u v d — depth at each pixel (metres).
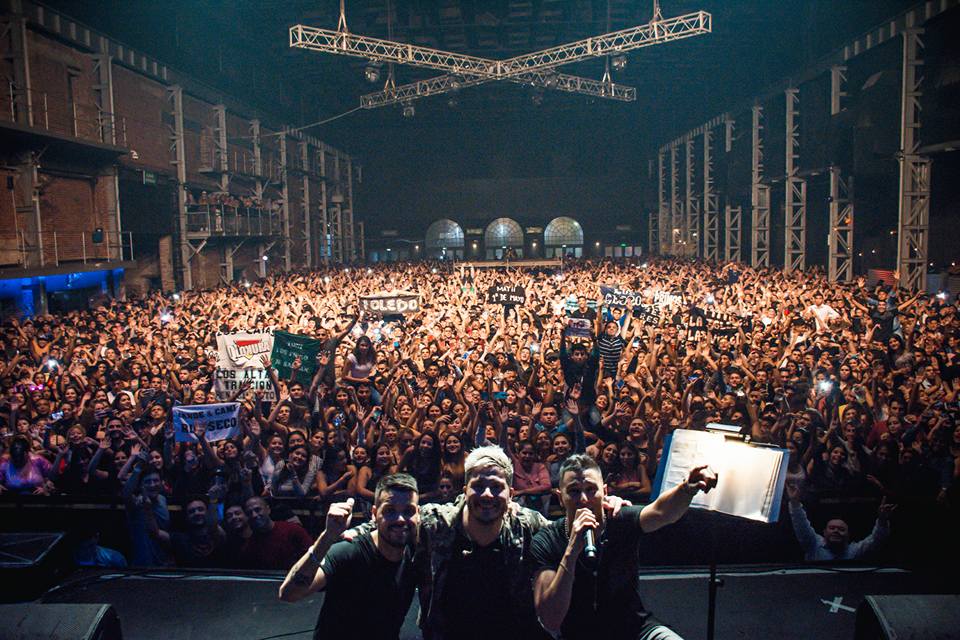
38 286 29.20
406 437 9.54
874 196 39.94
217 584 6.37
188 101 44.16
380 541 4.14
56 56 31.02
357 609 4.11
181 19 42.91
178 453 9.02
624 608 4.03
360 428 10.22
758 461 3.98
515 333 18.20
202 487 8.88
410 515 4.05
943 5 29.86
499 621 3.98
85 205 33.09
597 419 10.09
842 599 5.96
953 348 15.70
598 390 11.70
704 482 3.72
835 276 39.62
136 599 6.10
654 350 14.27
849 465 8.47
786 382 12.09
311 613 5.87
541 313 22.30
